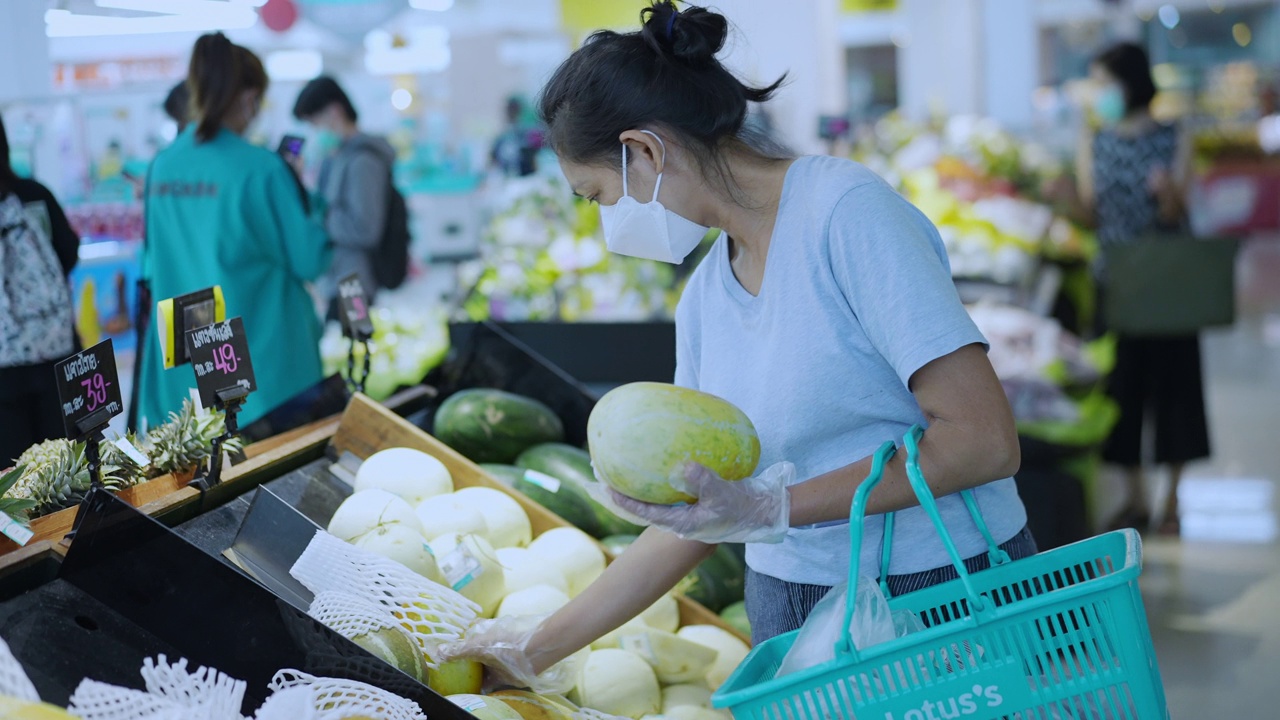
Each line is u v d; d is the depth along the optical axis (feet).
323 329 14.15
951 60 44.60
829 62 43.01
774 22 29.96
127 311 16.88
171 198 11.87
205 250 11.74
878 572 5.06
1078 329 20.88
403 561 5.74
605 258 16.01
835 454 4.96
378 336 11.36
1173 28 71.51
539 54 38.63
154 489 5.90
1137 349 16.11
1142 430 16.28
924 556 5.00
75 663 4.42
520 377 9.57
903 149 22.59
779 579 5.33
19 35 16.17
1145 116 17.65
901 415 4.89
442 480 7.09
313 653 4.57
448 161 33.35
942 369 4.50
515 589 6.72
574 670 5.82
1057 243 20.45
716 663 7.03
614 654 6.51
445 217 31.81
